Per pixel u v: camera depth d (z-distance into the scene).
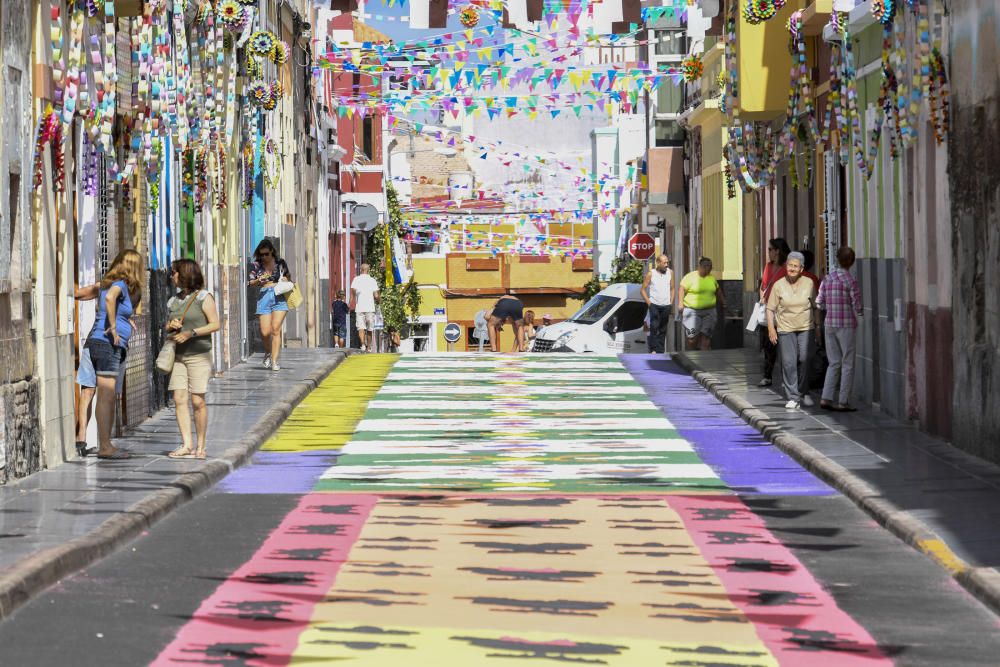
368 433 25.89
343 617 12.13
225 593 13.06
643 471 21.16
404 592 13.15
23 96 20.27
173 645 11.16
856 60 30.47
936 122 23.06
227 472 21.05
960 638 11.64
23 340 19.91
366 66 53.03
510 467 21.69
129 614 12.21
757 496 18.83
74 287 22.73
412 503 18.38
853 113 28.11
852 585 13.58
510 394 32.09
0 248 18.98
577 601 12.84
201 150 31.64
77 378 22.66
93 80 23.20
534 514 17.52
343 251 69.81
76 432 22.98
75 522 15.89
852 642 11.49
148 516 16.67
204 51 30.28
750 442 24.27
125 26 26.06
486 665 10.66
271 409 27.94
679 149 63.12
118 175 23.52
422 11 34.25
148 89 24.19
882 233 28.11
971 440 21.48
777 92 35.94
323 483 20.19
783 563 14.59
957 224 22.30
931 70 23.16
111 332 21.69
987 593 12.77
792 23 32.28
